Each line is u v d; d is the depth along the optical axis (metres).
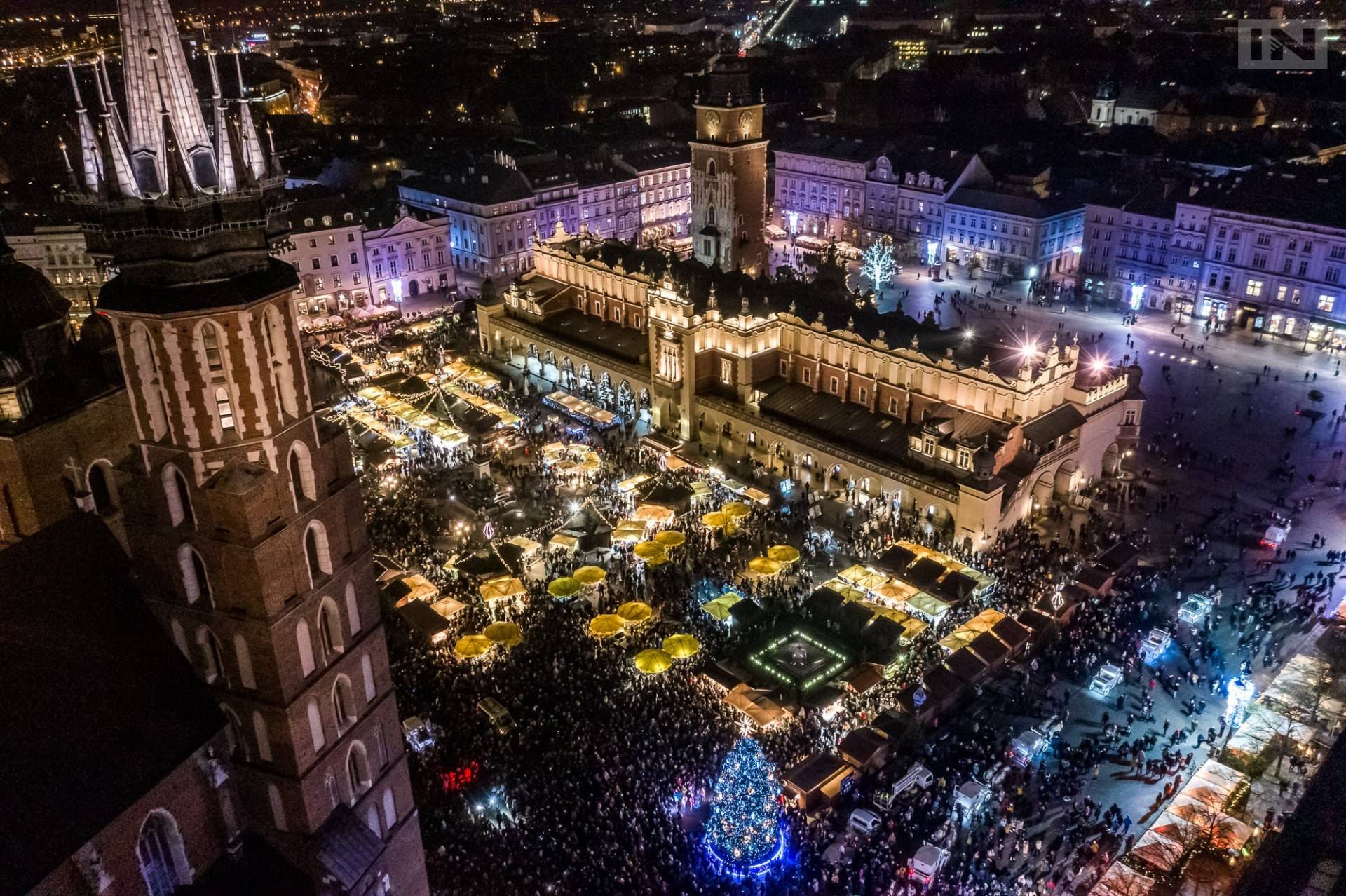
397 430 112.12
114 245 36.12
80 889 37.44
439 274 171.00
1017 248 163.00
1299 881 37.28
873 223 188.00
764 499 95.00
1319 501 95.50
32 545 41.97
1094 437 96.56
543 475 103.81
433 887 53.88
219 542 38.97
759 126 148.00
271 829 45.19
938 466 90.44
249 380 38.47
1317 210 131.25
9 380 49.09
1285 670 66.12
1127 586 81.31
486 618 78.19
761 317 107.62
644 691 69.62
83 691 39.78
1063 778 62.44
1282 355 131.75
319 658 43.31
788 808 60.19
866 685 69.38
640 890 52.72
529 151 192.50
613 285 129.88
